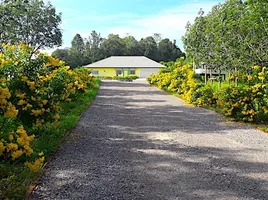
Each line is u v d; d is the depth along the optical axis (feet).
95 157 18.85
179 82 62.80
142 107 43.86
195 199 12.91
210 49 59.16
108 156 19.12
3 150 14.21
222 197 13.12
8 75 19.56
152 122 31.55
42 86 21.61
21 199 12.51
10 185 12.56
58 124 25.70
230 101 32.37
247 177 15.56
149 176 15.65
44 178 15.14
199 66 75.87
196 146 21.79
